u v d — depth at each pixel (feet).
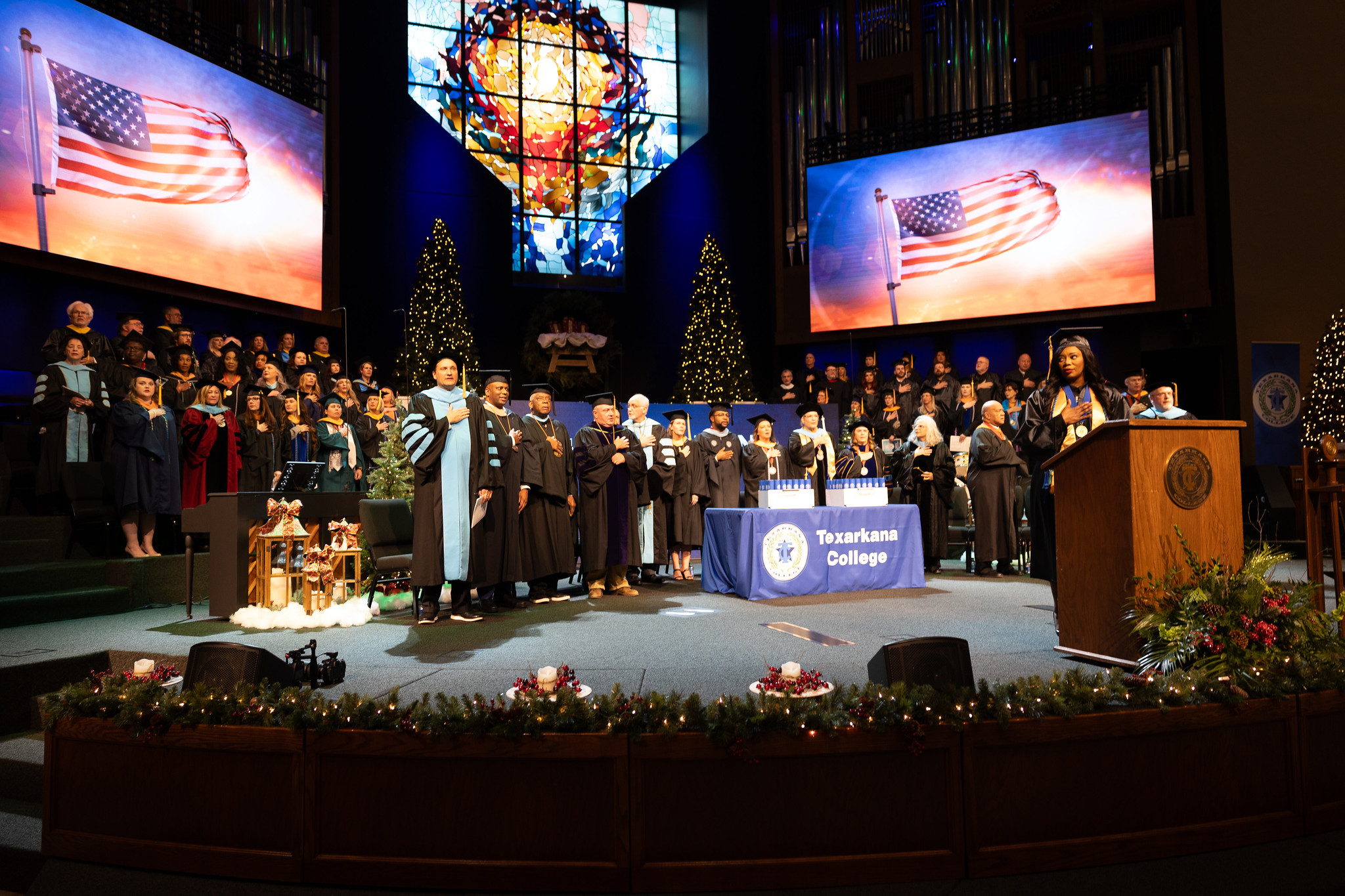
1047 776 9.15
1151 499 11.91
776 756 8.82
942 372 47.70
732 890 8.75
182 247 38.04
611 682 12.34
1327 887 8.68
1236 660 10.26
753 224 59.47
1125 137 46.24
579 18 58.39
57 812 9.85
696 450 28.35
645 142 59.72
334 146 48.91
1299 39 43.68
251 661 10.28
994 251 48.88
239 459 28.35
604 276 57.98
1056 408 15.07
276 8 45.06
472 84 55.42
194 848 9.36
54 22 33.40
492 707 9.02
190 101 38.63
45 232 32.91
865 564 23.79
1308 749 9.96
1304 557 32.35
